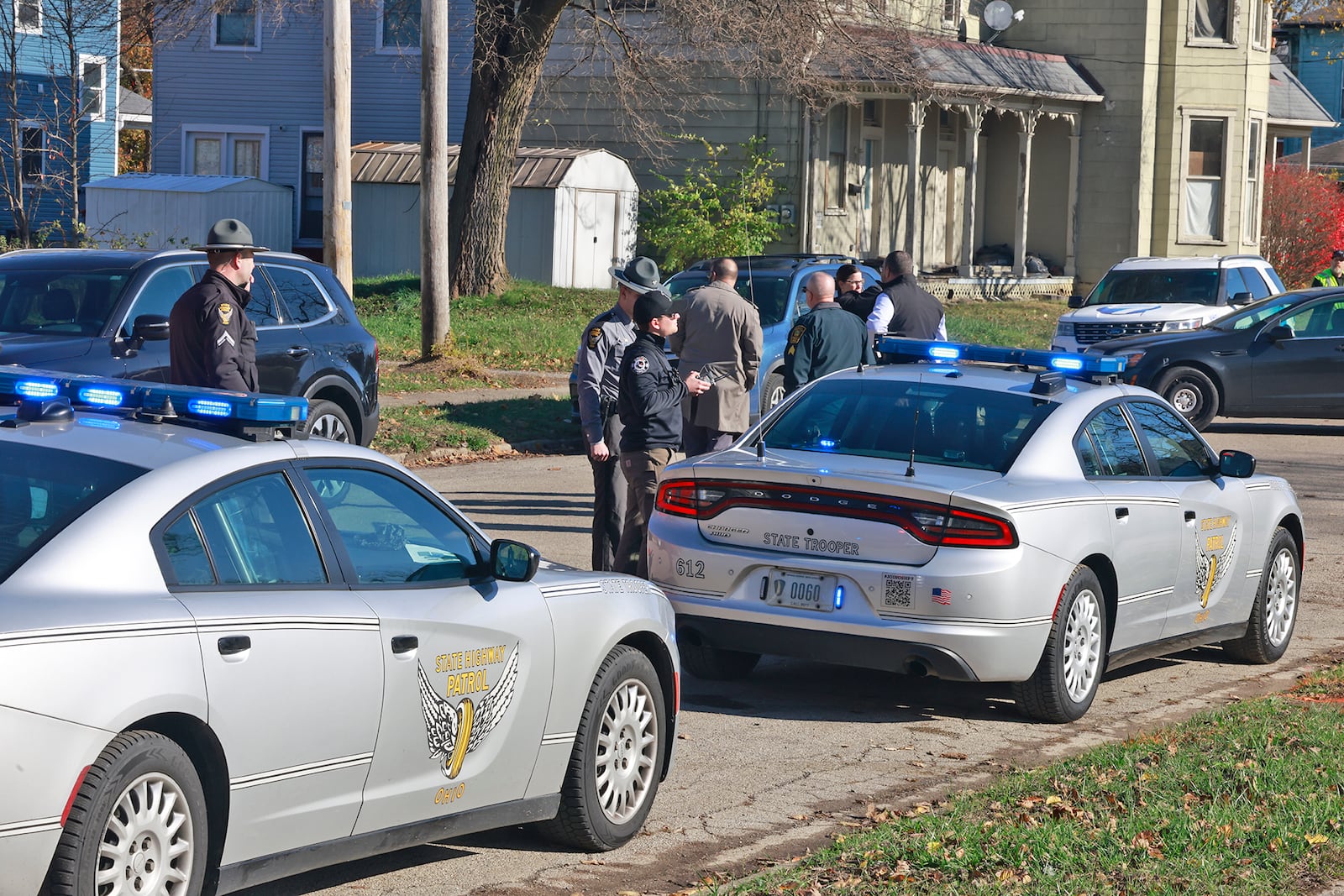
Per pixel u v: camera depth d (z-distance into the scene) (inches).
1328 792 615.5
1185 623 859.4
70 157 3449.8
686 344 1047.6
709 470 774.5
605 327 941.8
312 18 3649.1
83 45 3558.1
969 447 780.0
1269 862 534.3
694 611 766.5
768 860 570.9
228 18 3676.2
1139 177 3627.0
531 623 542.6
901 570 724.0
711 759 701.9
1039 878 513.3
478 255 2842.0
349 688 471.2
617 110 3353.8
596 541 965.2
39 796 384.8
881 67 2797.7
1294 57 5905.5
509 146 2827.3
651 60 2827.3
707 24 2588.6
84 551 416.8
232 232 819.4
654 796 604.1
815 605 740.7
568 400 1911.9
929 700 818.2
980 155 3806.6
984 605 716.7
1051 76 3506.4
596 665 571.8
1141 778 637.3
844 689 840.3
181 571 436.1
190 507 445.4
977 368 861.8
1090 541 763.4
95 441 458.6
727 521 765.9
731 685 842.2
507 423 1736.0
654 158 3255.4
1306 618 1064.2
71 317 1120.8
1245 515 902.4
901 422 799.7
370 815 486.9
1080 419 803.4
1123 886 509.4
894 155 3587.6
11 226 3538.4
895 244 3627.0
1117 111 3636.8
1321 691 839.1
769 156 3260.3
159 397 499.8
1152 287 2372.0
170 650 417.7
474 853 573.3
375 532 509.4
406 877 545.3
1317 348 1983.3
